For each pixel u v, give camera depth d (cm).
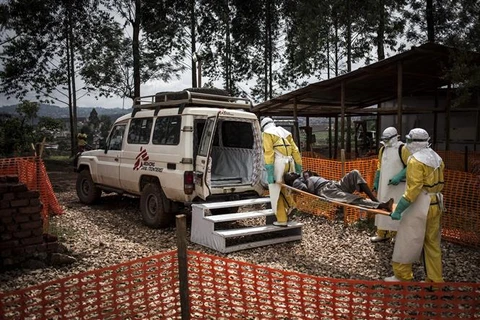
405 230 438
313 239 666
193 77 2469
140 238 655
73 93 2452
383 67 1028
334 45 2339
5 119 1875
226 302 354
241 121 698
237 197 712
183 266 280
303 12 2228
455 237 646
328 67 2400
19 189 483
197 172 661
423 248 446
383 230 609
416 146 434
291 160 619
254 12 2448
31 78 2434
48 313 354
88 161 931
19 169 748
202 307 342
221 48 2494
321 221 784
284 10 2438
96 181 914
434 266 438
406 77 1141
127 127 827
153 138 745
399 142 560
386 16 2114
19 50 2377
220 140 809
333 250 606
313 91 1212
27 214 489
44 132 2377
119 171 823
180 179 666
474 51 845
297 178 590
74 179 1550
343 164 763
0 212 471
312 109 1578
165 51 2414
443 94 1600
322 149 2306
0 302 268
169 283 337
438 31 1856
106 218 809
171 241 637
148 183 745
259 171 707
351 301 294
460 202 668
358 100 1526
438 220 439
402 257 441
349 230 718
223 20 2400
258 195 733
